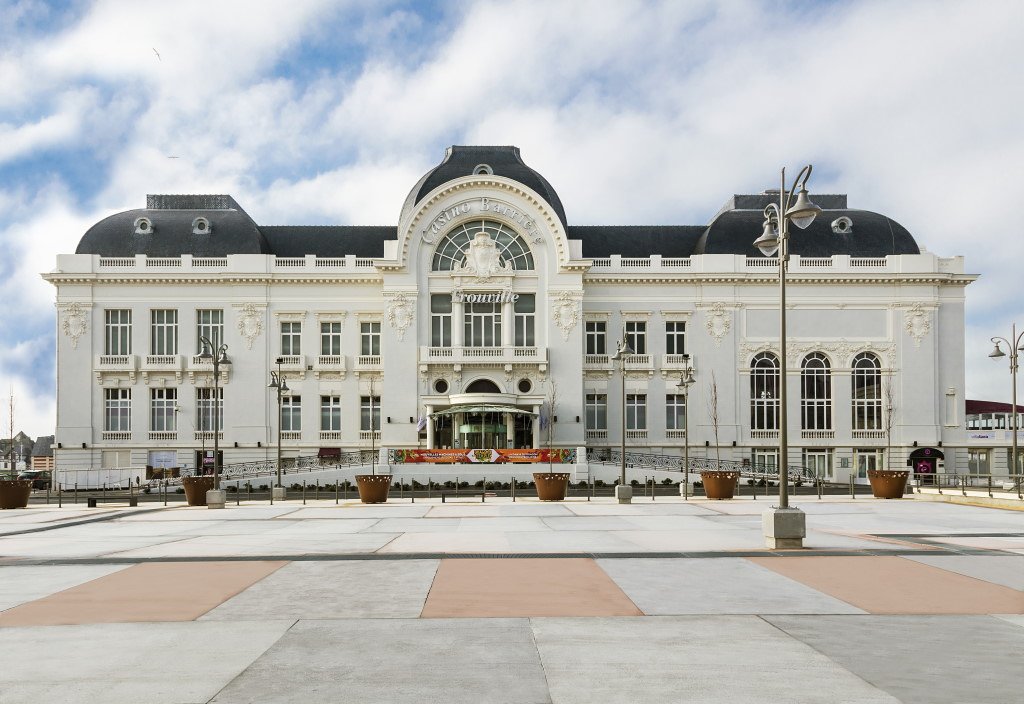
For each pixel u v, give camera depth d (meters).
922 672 8.78
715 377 66.94
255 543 20.86
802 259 67.25
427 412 62.59
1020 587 13.68
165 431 65.44
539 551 18.66
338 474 58.09
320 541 21.22
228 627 11.04
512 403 61.53
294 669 8.98
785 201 20.25
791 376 67.19
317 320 66.69
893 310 67.44
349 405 66.12
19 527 27.14
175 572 15.80
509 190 65.00
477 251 64.75
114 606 12.49
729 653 9.59
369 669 8.98
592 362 67.00
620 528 24.45
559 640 10.23
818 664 9.12
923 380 67.00
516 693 8.10
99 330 65.81
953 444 66.94
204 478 39.75
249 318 66.31
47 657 9.55
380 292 66.94
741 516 29.17
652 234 73.06
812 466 66.81
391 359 63.88
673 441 66.50
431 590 13.66
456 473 57.41
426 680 8.55
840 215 71.06
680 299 67.56
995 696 7.96
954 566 15.87
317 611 12.05
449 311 65.12
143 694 8.14
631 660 9.30
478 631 10.73
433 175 67.25
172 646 10.03
